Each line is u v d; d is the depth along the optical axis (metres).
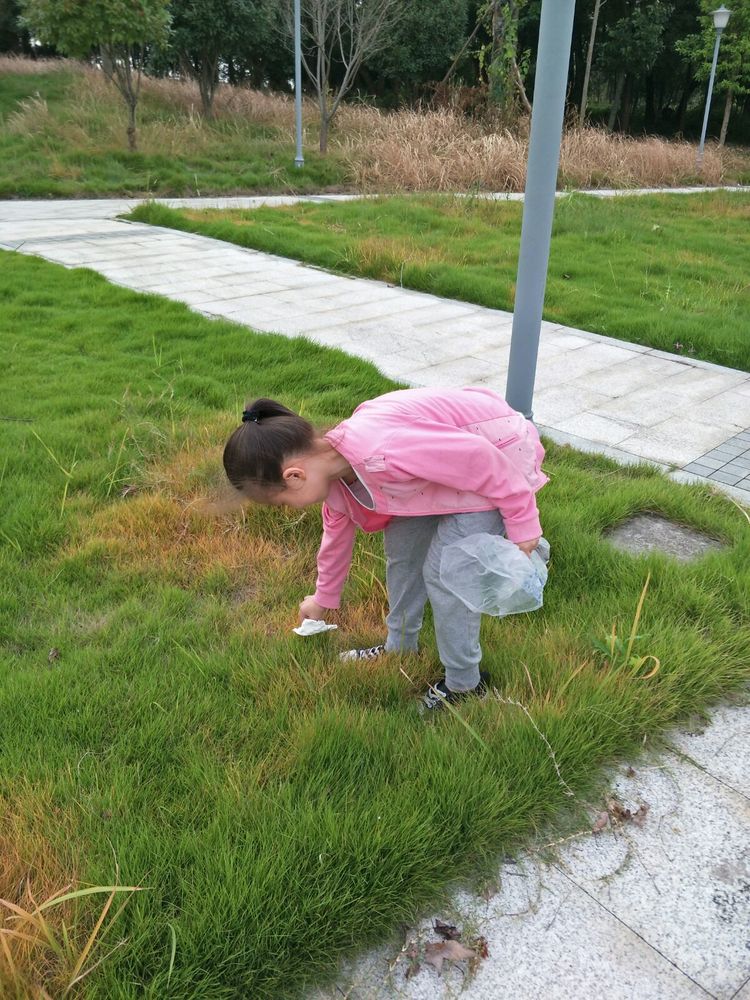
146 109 19.75
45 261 8.35
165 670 2.53
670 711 2.44
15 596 2.92
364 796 2.01
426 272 8.12
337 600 2.64
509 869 1.97
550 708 2.30
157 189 15.56
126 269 8.40
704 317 7.08
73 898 1.72
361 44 18.45
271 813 1.94
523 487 2.12
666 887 1.94
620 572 3.13
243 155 18.12
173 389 4.84
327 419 4.33
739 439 4.69
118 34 15.37
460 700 2.41
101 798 1.99
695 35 29.17
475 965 1.74
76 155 16.56
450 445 2.04
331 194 16.00
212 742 2.23
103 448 4.07
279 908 1.73
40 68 22.83
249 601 2.97
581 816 2.12
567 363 6.04
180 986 1.60
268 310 7.07
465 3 27.48
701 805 2.18
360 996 1.67
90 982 1.58
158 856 1.82
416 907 1.85
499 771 2.13
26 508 3.43
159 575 3.12
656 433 4.76
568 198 13.81
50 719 2.28
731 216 14.10
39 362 5.36
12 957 1.56
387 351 6.09
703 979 1.73
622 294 7.99
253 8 19.28
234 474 2.05
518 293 3.61
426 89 26.45
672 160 20.27
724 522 3.60
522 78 18.62
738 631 2.78
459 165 15.73
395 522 2.35
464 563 2.14
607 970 1.74
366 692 2.47
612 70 32.50
